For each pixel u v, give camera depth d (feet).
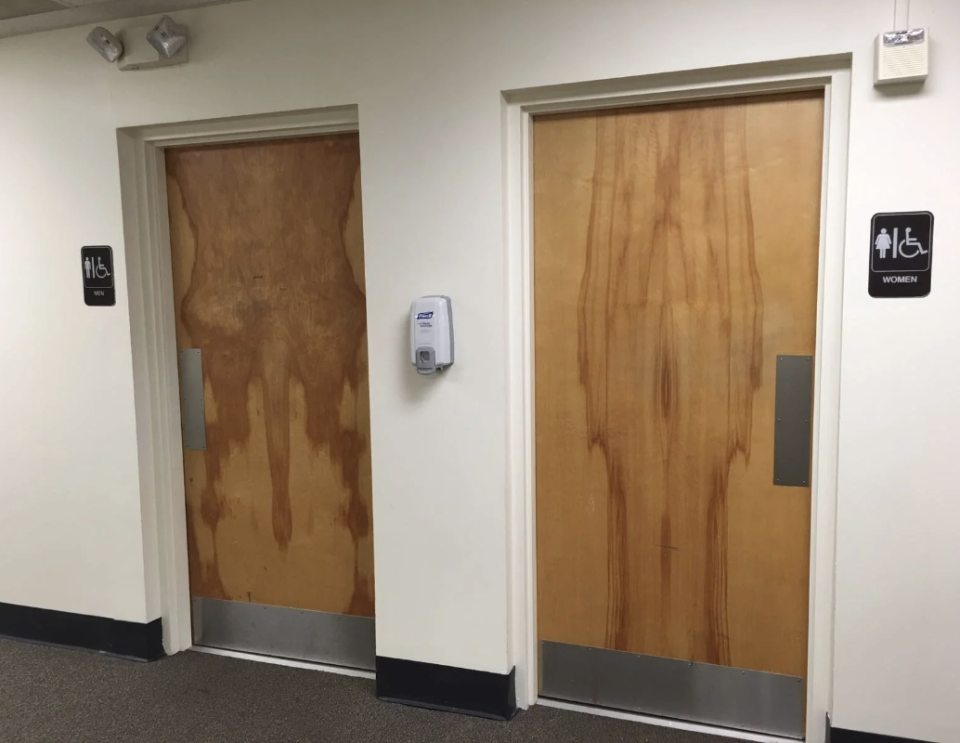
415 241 7.97
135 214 9.22
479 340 7.85
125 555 9.53
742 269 7.38
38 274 9.50
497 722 8.13
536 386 8.14
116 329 9.21
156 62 8.56
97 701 8.68
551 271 7.97
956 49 6.21
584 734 7.89
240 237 9.23
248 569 9.71
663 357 7.72
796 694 7.64
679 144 7.45
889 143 6.44
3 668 9.45
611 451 7.98
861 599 6.91
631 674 8.19
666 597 7.97
